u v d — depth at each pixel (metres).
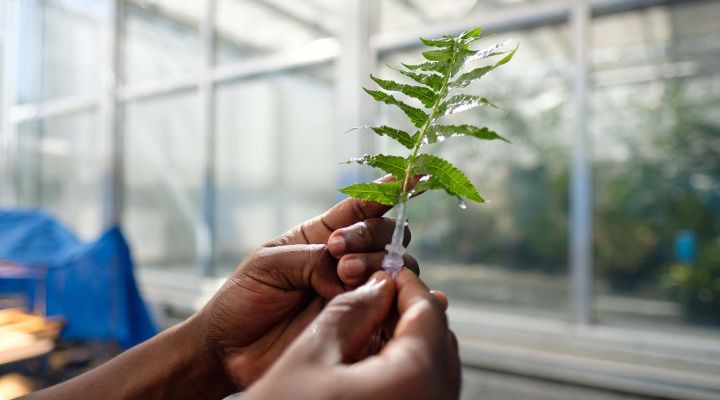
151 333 2.16
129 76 6.53
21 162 7.87
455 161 4.86
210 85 5.65
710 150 4.62
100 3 6.75
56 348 1.87
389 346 0.44
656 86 4.70
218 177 5.85
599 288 5.43
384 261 0.59
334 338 0.46
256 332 0.79
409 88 0.59
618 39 4.62
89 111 7.23
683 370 2.88
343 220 0.84
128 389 0.77
